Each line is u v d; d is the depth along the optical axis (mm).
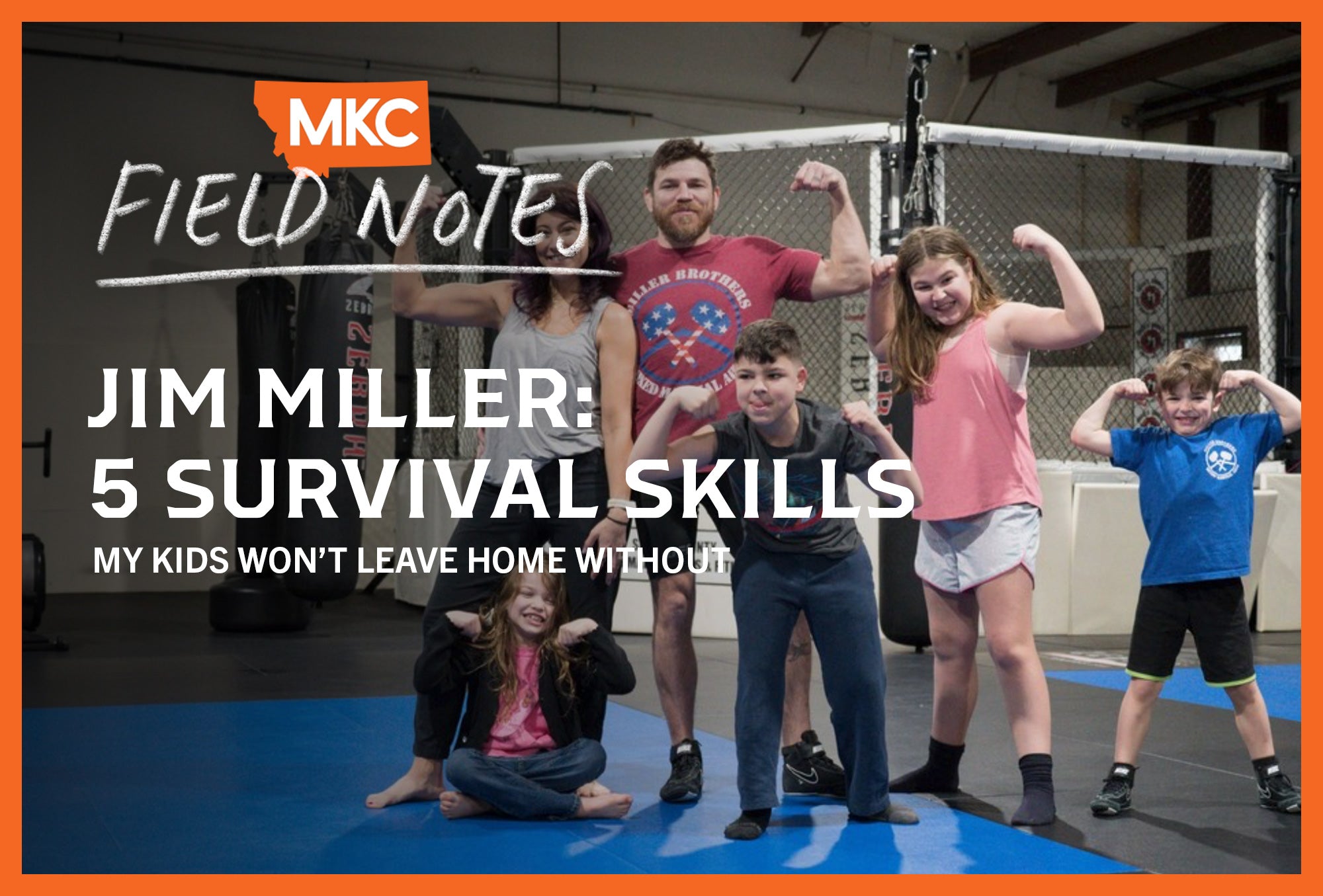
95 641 6793
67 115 9805
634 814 2916
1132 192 12859
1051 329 2779
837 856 2527
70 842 2615
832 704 2811
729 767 3484
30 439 9719
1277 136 12148
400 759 3572
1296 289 7117
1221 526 2967
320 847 2584
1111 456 3152
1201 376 3064
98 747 3746
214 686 5125
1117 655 6105
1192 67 11789
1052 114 13109
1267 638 6949
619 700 4727
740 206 10617
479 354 7719
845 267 3127
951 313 2926
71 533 9836
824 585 2748
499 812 2877
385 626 7727
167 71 10047
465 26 10961
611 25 11406
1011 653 2871
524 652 2924
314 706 4590
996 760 3553
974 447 2906
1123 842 2639
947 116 12625
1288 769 3379
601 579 2969
